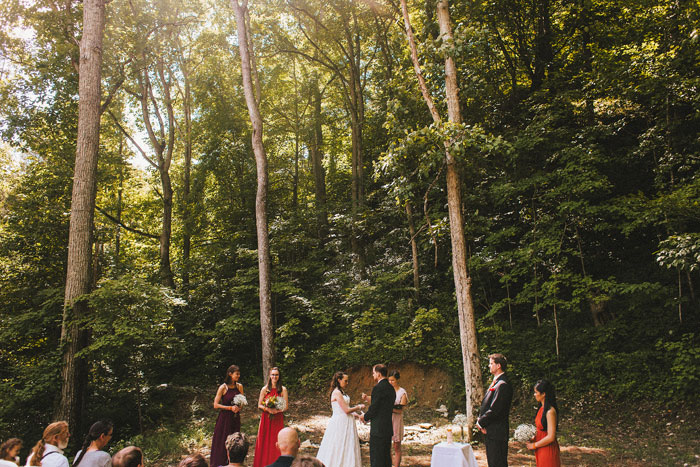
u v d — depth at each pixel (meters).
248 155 21.91
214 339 16.86
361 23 21.66
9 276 15.02
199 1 20.56
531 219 13.96
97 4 13.30
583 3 14.36
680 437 8.31
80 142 12.75
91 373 13.24
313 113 25.05
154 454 9.76
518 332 13.26
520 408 11.23
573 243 13.48
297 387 15.95
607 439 8.81
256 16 20.77
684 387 9.27
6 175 19.66
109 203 21.59
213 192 23.88
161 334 14.00
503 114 15.58
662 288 10.45
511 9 15.73
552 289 11.55
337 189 25.86
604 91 13.08
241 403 7.11
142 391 13.95
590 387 10.71
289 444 3.46
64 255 15.38
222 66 23.38
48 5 15.14
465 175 13.59
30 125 15.63
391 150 10.45
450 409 12.28
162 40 19.55
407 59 13.92
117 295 11.97
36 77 15.36
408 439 9.76
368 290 15.92
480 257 14.16
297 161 25.02
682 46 11.12
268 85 23.61
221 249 20.09
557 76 13.98
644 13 13.49
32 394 10.75
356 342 15.38
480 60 14.98
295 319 16.77
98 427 4.16
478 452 8.38
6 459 4.04
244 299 17.84
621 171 13.60
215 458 6.95
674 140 11.66
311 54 24.44
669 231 10.59
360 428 10.80
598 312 12.03
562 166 13.19
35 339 13.58
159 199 24.83
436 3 10.62
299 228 20.23
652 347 10.52
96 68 13.12
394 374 7.48
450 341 13.82
